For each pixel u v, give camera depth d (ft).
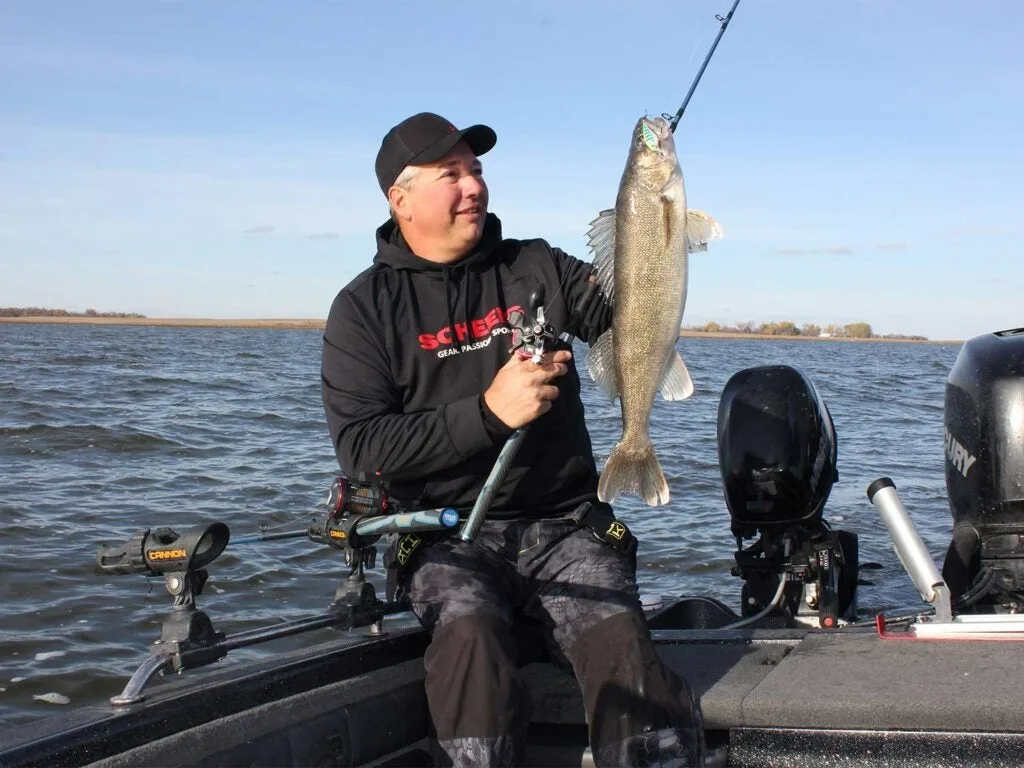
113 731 7.68
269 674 9.02
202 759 7.98
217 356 142.61
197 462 41.86
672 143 9.82
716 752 9.01
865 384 98.27
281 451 45.44
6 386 72.95
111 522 30.55
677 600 14.21
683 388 10.18
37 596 23.35
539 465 10.54
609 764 8.95
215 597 23.43
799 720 8.79
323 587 24.27
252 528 30.32
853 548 14.42
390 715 9.73
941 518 29.25
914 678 9.07
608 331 10.87
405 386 10.78
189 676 8.87
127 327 396.98
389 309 10.82
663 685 9.03
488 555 10.36
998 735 8.21
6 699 17.97
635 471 10.33
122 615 22.24
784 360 160.04
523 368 9.54
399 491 10.77
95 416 55.57
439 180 10.77
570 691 10.20
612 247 10.40
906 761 8.45
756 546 13.91
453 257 11.04
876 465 41.91
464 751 8.89
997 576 12.91
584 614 9.82
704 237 9.90
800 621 13.12
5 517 30.53
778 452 13.32
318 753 8.85
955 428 13.67
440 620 9.64
